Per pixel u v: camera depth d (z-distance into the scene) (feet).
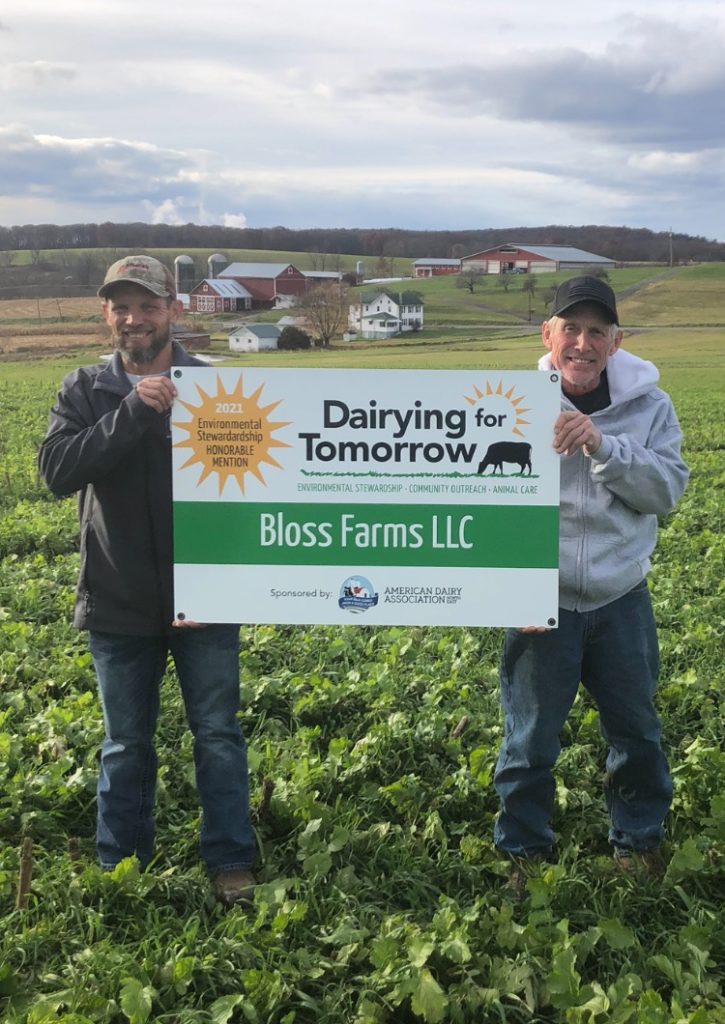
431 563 12.12
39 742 16.35
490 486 11.93
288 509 12.12
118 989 10.75
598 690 12.75
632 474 11.61
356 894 12.61
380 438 11.94
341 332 234.58
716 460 58.34
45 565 29.25
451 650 21.25
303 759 15.42
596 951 11.67
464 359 165.89
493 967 11.09
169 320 12.55
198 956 11.34
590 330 11.84
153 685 12.96
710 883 12.96
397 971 10.84
